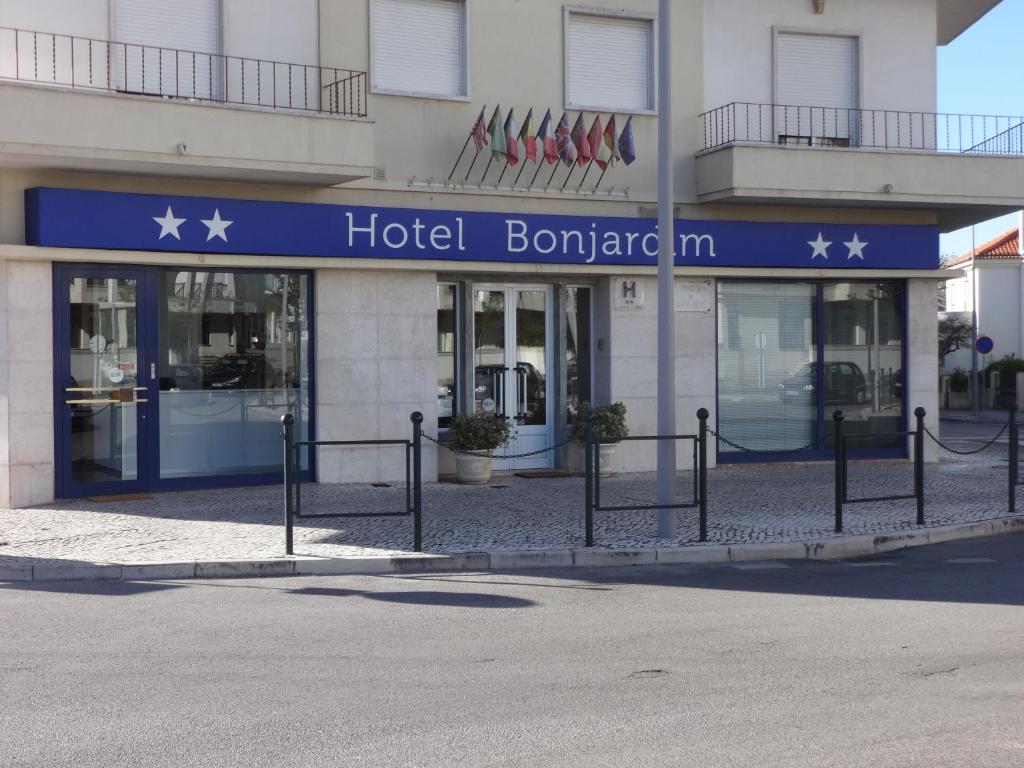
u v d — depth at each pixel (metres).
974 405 37.38
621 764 4.91
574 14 15.85
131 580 9.39
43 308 12.70
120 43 12.92
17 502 12.56
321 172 13.30
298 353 14.39
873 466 17.06
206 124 12.66
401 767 4.89
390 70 14.78
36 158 12.07
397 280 14.72
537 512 12.42
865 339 17.69
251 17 13.80
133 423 13.38
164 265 13.41
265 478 14.25
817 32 17.11
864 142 17.28
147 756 5.04
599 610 8.20
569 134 15.28
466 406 15.59
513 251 15.22
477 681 6.25
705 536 10.77
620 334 16.05
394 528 11.38
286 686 6.16
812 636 7.34
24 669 6.51
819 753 5.04
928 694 5.97
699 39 16.56
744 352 17.05
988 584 9.16
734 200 16.22
